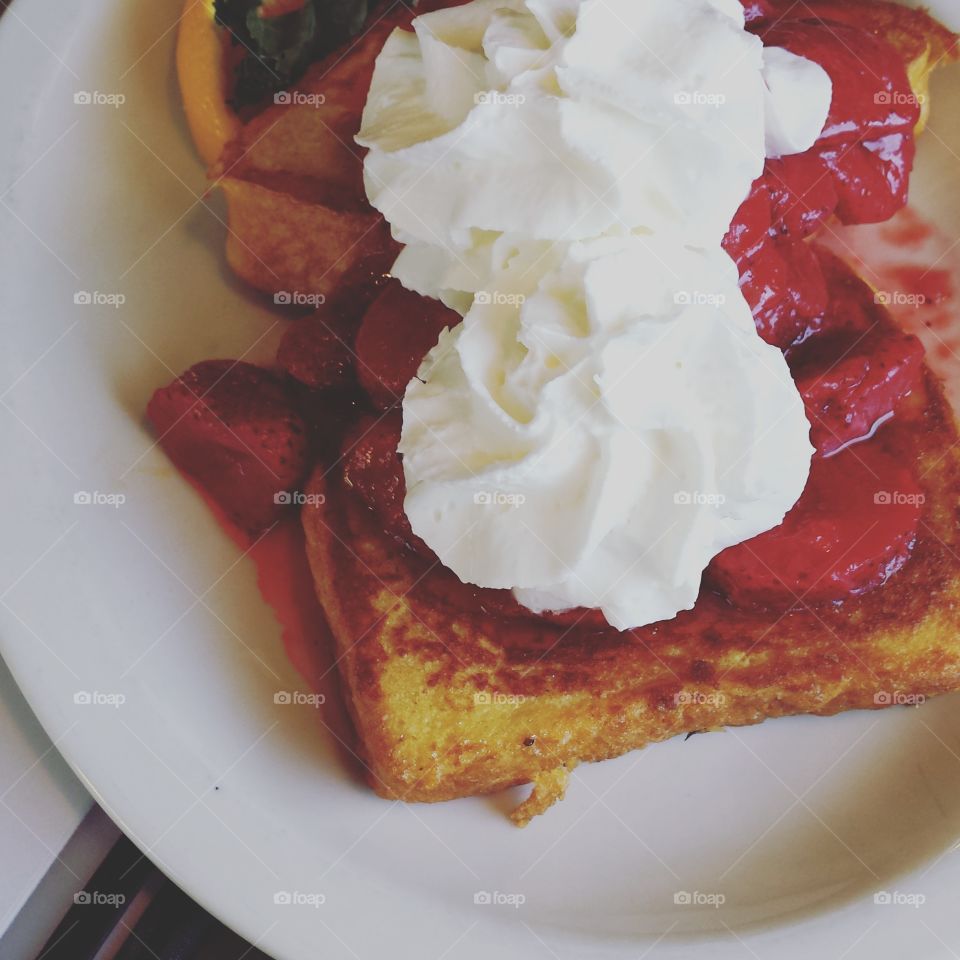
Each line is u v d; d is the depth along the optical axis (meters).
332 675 0.29
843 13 0.32
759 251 0.29
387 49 0.27
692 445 0.25
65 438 0.29
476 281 0.26
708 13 0.25
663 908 0.28
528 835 0.28
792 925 0.27
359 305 0.30
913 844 0.28
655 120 0.25
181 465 0.30
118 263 0.31
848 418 0.29
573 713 0.28
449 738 0.27
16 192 0.30
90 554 0.28
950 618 0.29
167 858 0.26
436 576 0.28
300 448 0.29
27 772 0.28
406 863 0.27
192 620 0.28
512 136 0.26
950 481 0.30
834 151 0.30
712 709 0.28
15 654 0.27
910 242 0.33
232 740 0.28
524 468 0.25
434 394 0.26
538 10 0.25
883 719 0.30
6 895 0.27
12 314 0.29
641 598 0.26
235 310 0.31
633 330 0.25
